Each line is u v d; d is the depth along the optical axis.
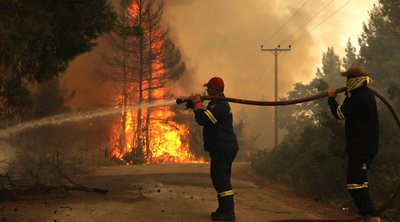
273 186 11.53
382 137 8.77
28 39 8.31
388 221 6.86
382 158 8.45
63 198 8.00
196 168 17.28
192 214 6.70
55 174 10.56
